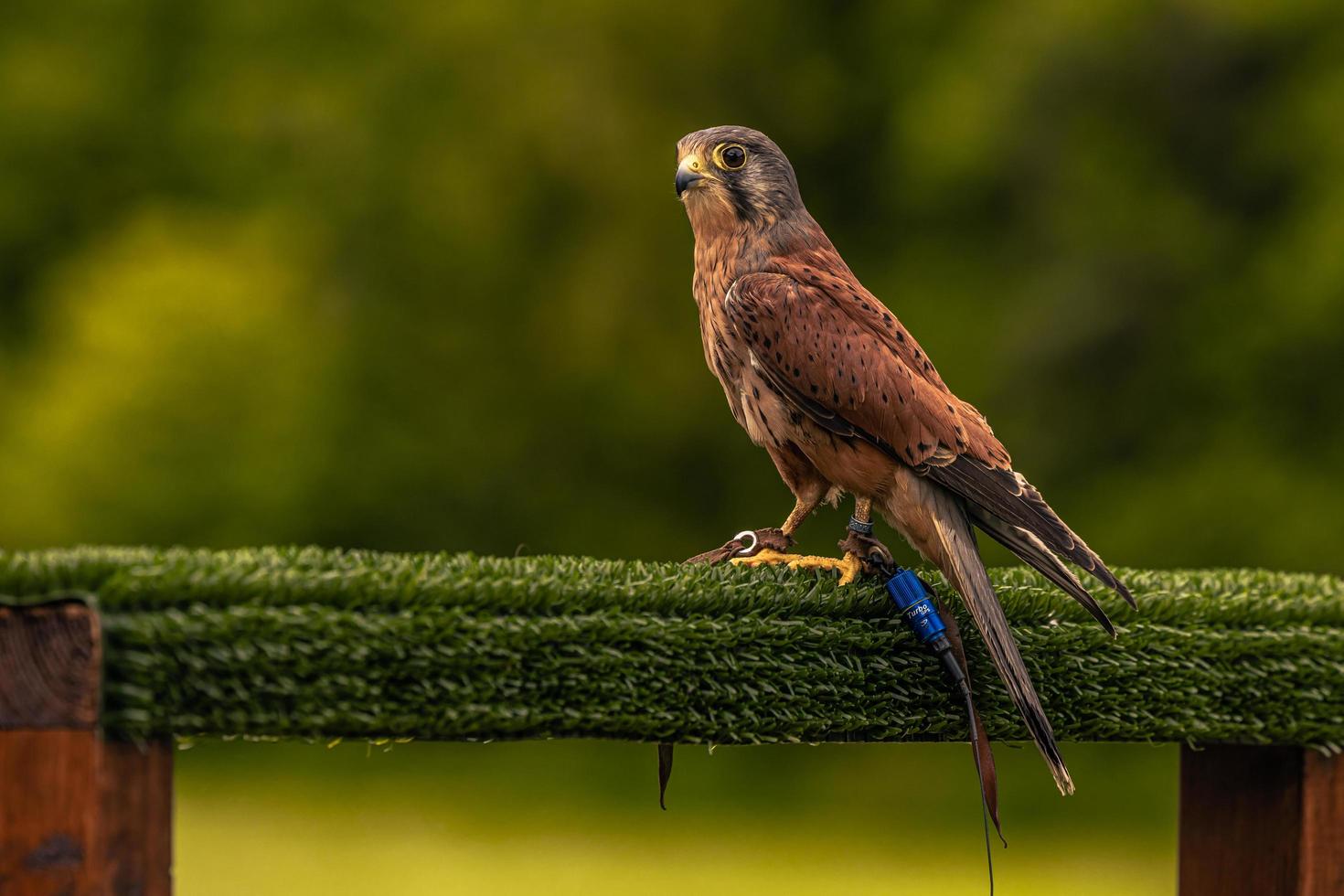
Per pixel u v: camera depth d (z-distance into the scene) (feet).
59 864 8.57
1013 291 49.39
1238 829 13.55
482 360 54.44
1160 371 47.47
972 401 48.98
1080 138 47.62
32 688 8.55
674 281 53.06
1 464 52.90
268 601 9.53
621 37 53.98
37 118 60.39
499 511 54.60
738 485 55.06
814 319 14.21
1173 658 13.01
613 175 52.37
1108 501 47.75
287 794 44.70
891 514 13.88
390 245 54.75
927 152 49.03
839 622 12.09
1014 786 48.01
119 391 51.85
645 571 11.48
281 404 52.39
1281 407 47.09
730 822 43.19
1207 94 47.24
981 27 49.93
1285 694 13.15
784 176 15.44
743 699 11.52
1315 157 45.70
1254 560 46.11
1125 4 45.52
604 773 48.73
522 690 10.52
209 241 55.57
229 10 60.18
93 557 9.25
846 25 54.80
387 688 9.96
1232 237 47.34
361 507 53.26
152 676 8.99
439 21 54.80
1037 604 12.89
